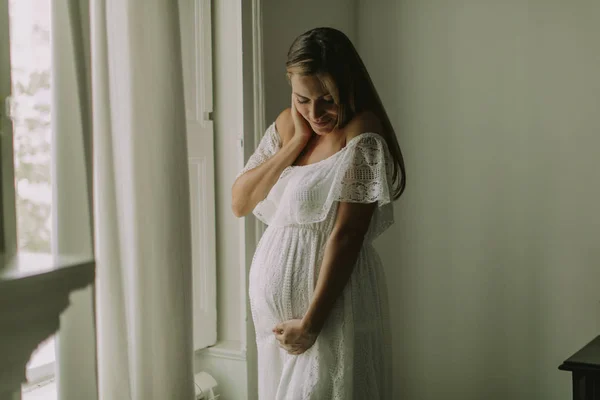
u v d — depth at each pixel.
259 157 1.82
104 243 1.34
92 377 1.21
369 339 1.63
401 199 2.64
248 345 2.07
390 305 2.68
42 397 1.55
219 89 2.12
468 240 2.54
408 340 2.67
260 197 1.72
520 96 2.43
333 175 1.56
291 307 1.60
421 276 2.63
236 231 2.13
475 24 2.49
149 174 1.46
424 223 2.61
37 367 1.60
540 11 2.38
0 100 1.18
